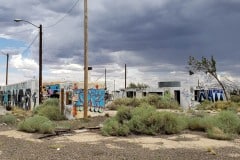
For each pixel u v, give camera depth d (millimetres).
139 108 22047
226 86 70500
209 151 14297
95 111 39125
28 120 22328
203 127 21016
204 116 24141
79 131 21391
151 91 72000
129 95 78938
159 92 69875
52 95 53656
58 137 19094
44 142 17078
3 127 24734
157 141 17266
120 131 19266
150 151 14359
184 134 19734
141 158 12797
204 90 66562
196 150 14656
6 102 78000
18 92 63500
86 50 29953
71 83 35250
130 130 19984
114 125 19828
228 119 21203
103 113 36500
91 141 17375
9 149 14758
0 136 19547
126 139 18031
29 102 53531
